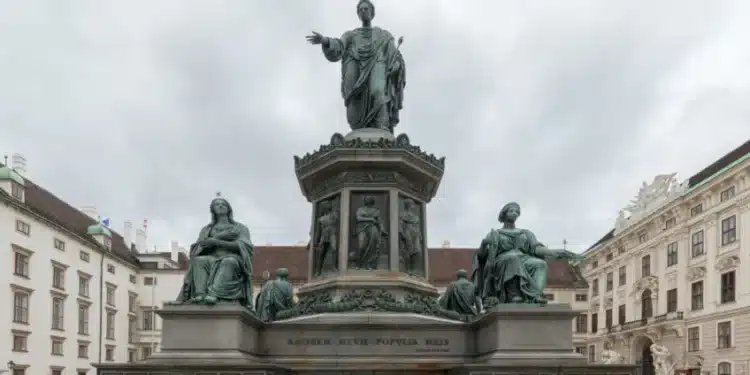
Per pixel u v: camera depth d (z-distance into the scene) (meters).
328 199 13.92
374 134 13.90
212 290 11.23
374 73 14.39
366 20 14.93
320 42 14.66
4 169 43.28
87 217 61.00
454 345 12.10
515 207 12.55
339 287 12.80
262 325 12.02
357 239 13.20
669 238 56.66
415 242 13.64
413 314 12.33
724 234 49.12
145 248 70.00
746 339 45.50
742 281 46.44
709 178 49.97
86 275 53.41
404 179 13.64
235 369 10.52
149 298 65.44
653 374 59.66
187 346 10.86
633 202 64.69
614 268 67.50
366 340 12.01
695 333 51.94
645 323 58.59
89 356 53.44
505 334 11.02
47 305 46.78
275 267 67.56
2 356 40.94
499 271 11.84
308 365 11.63
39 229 45.94
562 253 12.09
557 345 10.99
